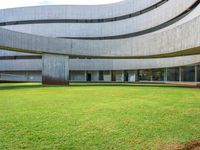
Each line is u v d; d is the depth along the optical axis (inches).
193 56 1117.7
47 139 201.2
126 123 252.1
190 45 696.4
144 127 238.1
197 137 210.5
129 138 205.9
